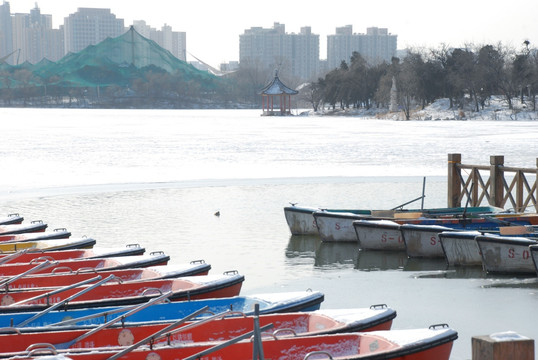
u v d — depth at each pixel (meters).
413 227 18.61
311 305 11.72
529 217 20.36
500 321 13.25
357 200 27.95
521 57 125.12
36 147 54.59
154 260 15.20
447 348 9.68
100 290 13.07
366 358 8.94
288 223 21.83
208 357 9.55
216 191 31.20
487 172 37.03
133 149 53.00
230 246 20.14
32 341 10.05
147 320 11.52
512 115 120.81
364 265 18.03
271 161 44.03
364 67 163.62
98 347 10.23
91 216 24.94
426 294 15.18
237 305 11.80
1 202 28.03
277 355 9.66
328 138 66.38
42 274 13.93
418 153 48.81
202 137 68.19
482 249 16.97
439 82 136.25
